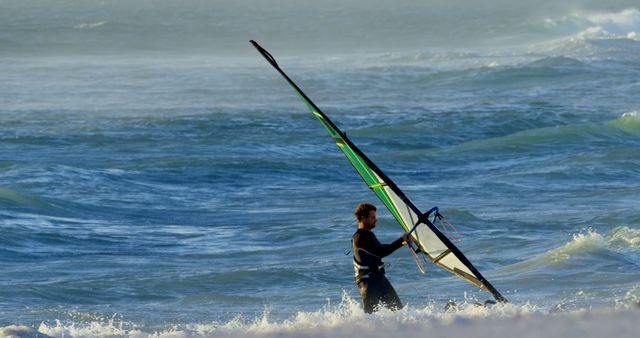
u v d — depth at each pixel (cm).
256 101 18112
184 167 11644
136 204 9919
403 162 12456
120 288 6269
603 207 9075
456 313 3681
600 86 19800
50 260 7475
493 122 15475
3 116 15862
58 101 17962
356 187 10856
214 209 9650
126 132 14450
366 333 3080
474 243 7475
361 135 14412
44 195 10219
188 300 5834
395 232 7975
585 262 6209
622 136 13875
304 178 11425
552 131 13662
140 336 3969
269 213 9338
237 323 4775
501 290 5622
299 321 4066
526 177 10988
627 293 5153
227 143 13712
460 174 11744
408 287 5925
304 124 15475
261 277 6488
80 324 5094
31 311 5475
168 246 7962
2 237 8062
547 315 3088
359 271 4078
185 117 15712
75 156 12800
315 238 7988
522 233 7912
